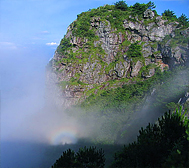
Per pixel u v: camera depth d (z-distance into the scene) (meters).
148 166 22.42
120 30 117.31
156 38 109.94
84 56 114.88
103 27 118.00
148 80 94.19
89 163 26.44
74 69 112.38
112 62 113.62
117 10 131.75
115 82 105.25
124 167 24.05
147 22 115.44
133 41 116.00
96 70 110.81
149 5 122.56
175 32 99.81
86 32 120.38
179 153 19.78
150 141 23.88
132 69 104.19
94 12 132.75
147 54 106.38
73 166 24.17
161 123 26.66
